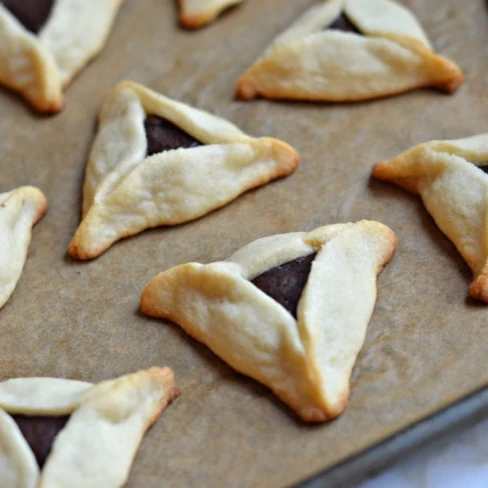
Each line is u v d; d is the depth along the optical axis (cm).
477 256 44
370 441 41
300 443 41
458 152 45
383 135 47
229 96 49
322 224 45
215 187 46
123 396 41
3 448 41
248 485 40
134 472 41
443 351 42
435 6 51
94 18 50
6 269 44
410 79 48
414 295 44
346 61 48
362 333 43
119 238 45
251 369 42
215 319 43
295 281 43
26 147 48
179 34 51
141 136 46
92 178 46
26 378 42
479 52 49
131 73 50
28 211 46
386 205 46
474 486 42
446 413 41
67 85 50
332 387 41
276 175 46
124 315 44
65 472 40
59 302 44
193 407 42
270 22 51
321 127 48
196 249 45
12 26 49
